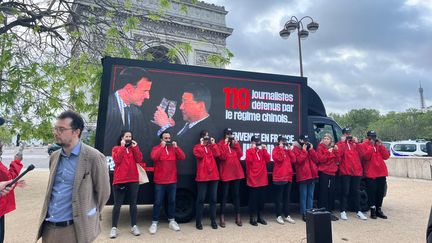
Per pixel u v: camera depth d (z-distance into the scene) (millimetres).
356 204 8164
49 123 7609
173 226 6652
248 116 7723
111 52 8547
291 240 6023
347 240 6168
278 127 7980
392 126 62469
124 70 6910
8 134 7531
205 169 6770
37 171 18594
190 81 7344
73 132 3131
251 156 7258
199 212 6805
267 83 8023
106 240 5867
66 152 3152
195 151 6820
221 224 6984
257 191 7266
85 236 3014
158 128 6941
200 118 7297
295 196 8164
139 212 8469
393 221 7801
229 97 7609
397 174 19484
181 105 7184
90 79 7707
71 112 3195
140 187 6777
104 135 6578
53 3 9477
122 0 10211
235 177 7086
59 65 7945
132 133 6746
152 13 9562
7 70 7453
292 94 8242
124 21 9312
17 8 8922
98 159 3242
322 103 9414
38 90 7656
